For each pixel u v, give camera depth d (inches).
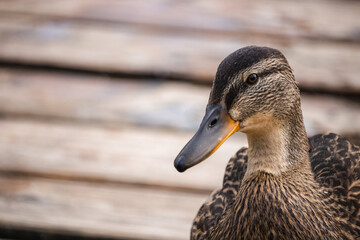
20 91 344.5
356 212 207.2
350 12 400.8
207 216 223.1
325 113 333.1
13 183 295.4
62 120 329.1
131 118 330.3
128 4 400.8
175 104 338.0
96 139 318.3
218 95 192.4
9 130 321.7
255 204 197.2
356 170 220.5
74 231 277.1
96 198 289.4
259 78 191.0
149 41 373.4
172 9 398.3
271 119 194.9
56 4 398.3
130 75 355.6
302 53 367.2
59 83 350.3
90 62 359.9
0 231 279.4
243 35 379.2
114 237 275.4
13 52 363.9
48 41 372.2
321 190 206.4
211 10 398.9
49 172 301.1
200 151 187.9
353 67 359.6
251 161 202.8
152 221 280.7
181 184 296.8
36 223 279.0
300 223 194.1
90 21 386.9
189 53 366.3
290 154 199.5
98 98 341.1
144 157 309.4
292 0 409.1
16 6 395.5
